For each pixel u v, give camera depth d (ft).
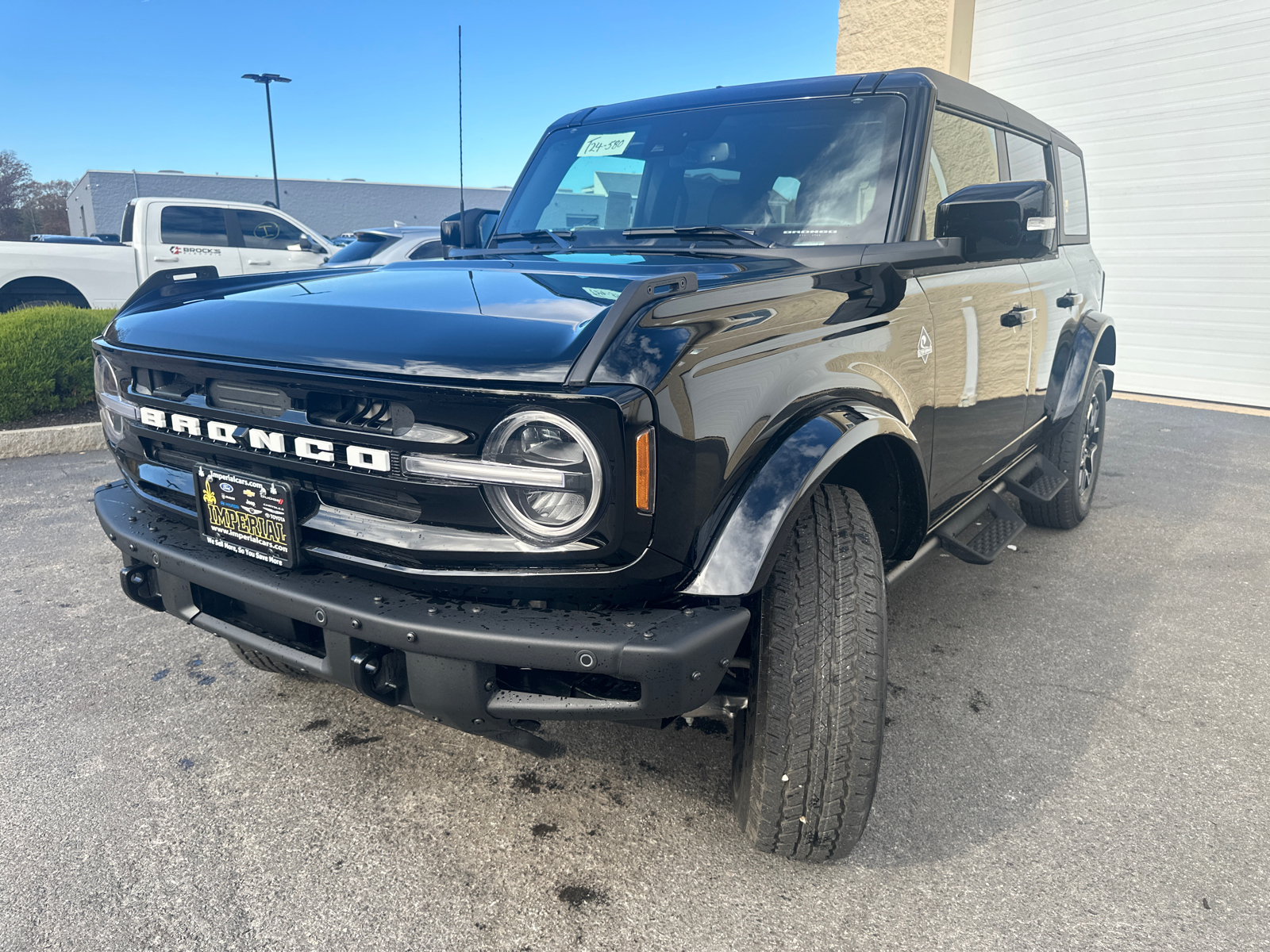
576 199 9.82
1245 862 6.50
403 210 155.43
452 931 5.78
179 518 7.03
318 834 6.79
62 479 17.92
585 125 10.37
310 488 5.96
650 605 5.42
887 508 7.65
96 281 34.71
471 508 5.33
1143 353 29.91
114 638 10.37
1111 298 30.25
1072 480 13.65
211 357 6.15
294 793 7.31
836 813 6.04
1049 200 7.96
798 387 5.91
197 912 5.93
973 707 8.81
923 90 8.52
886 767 7.72
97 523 14.85
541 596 5.42
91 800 7.18
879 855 6.58
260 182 142.92
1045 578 12.53
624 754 7.97
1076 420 13.47
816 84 9.11
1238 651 10.14
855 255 7.61
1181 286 28.63
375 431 5.40
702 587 5.25
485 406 5.05
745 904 6.06
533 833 6.82
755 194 8.66
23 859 6.44
